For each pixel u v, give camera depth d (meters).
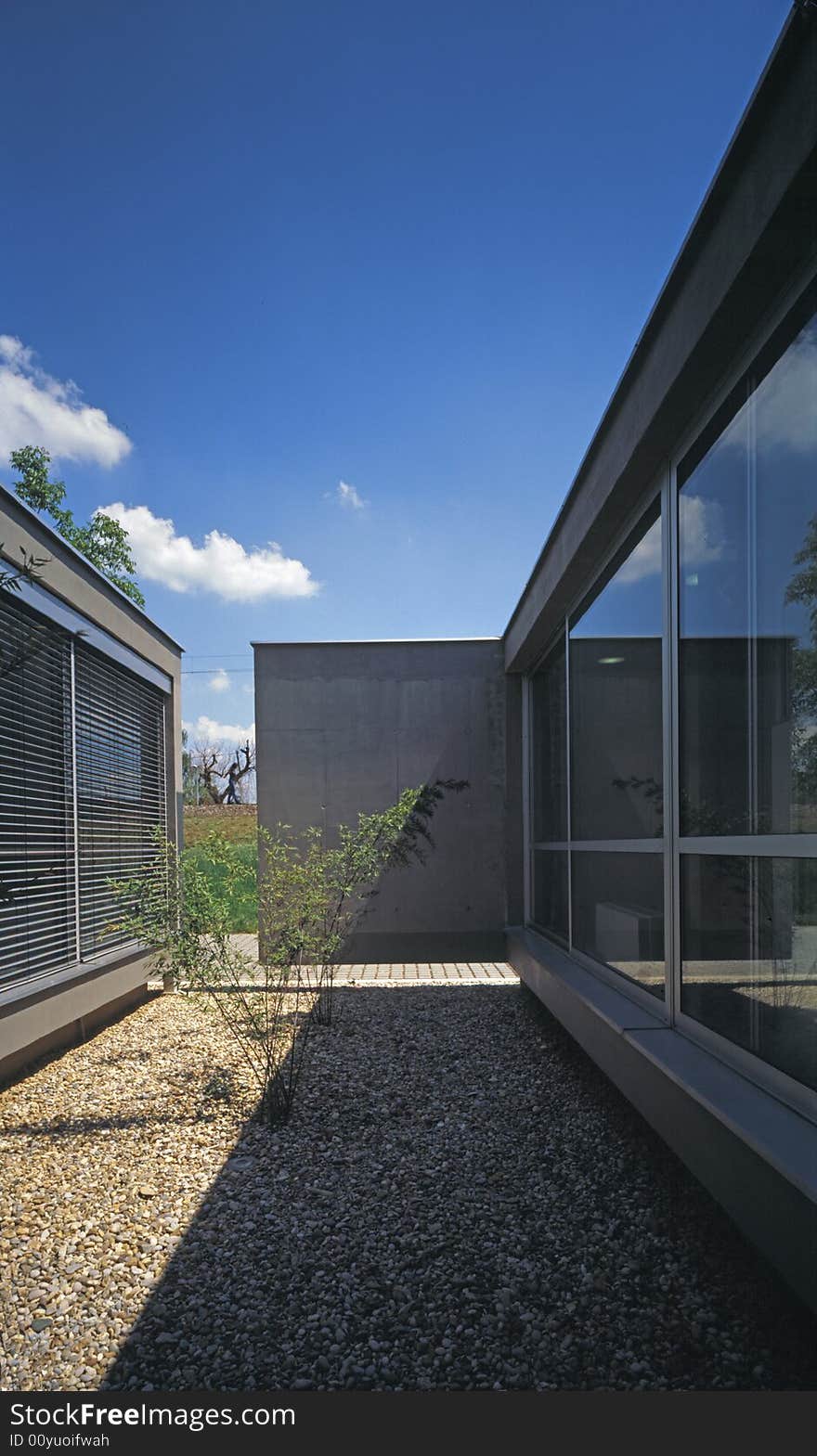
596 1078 4.34
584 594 4.64
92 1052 5.10
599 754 4.25
